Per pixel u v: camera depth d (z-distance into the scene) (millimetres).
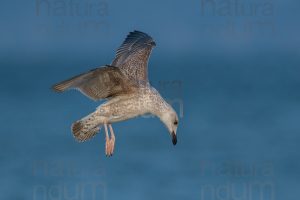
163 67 90438
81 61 109375
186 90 59875
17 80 71375
